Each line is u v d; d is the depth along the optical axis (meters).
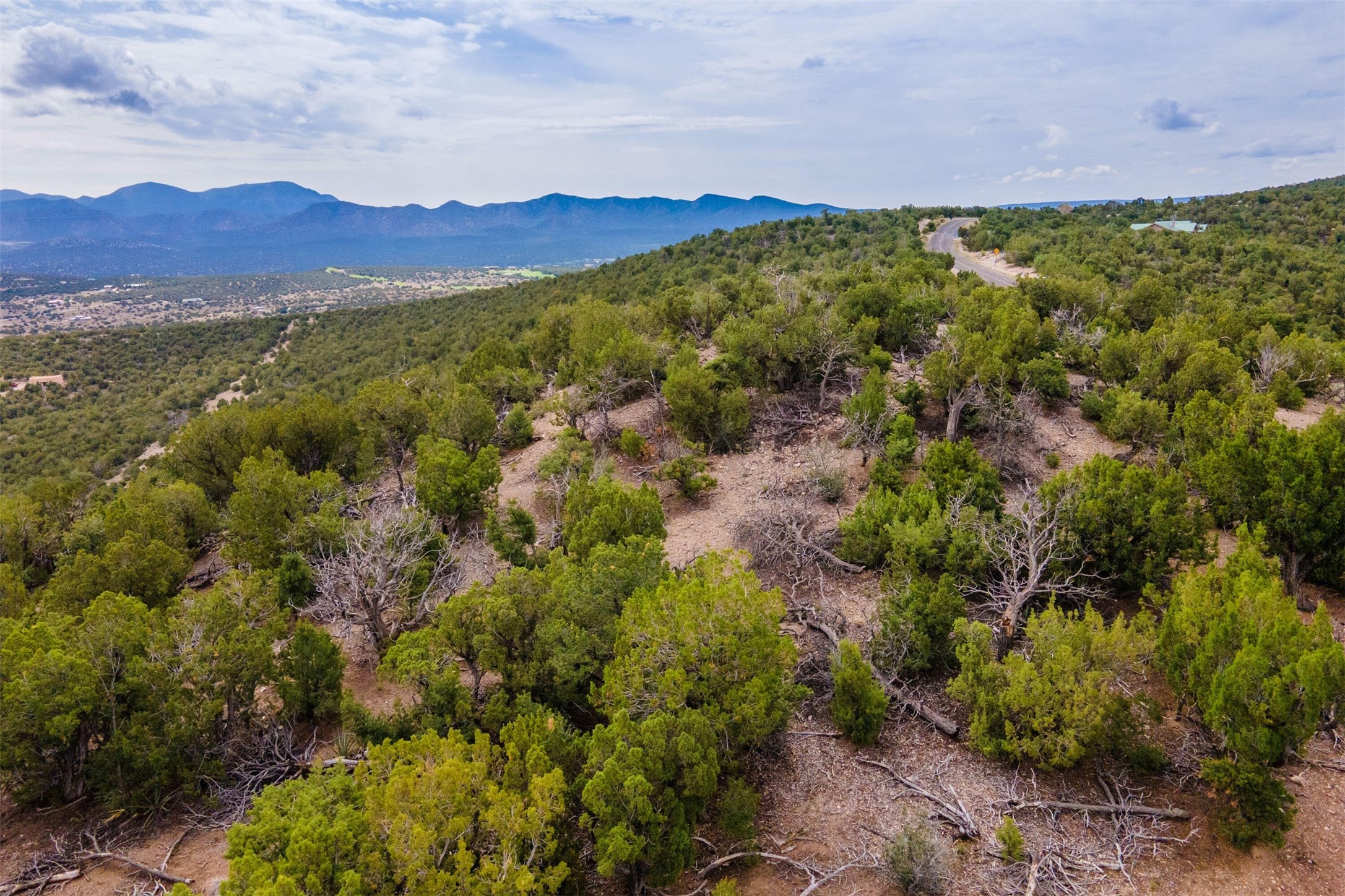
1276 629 9.88
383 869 8.45
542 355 43.22
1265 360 28.09
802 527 20.50
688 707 12.21
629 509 18.89
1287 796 9.60
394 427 29.86
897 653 14.36
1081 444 24.45
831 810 11.65
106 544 20.84
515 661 13.83
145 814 12.05
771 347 30.48
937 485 19.58
